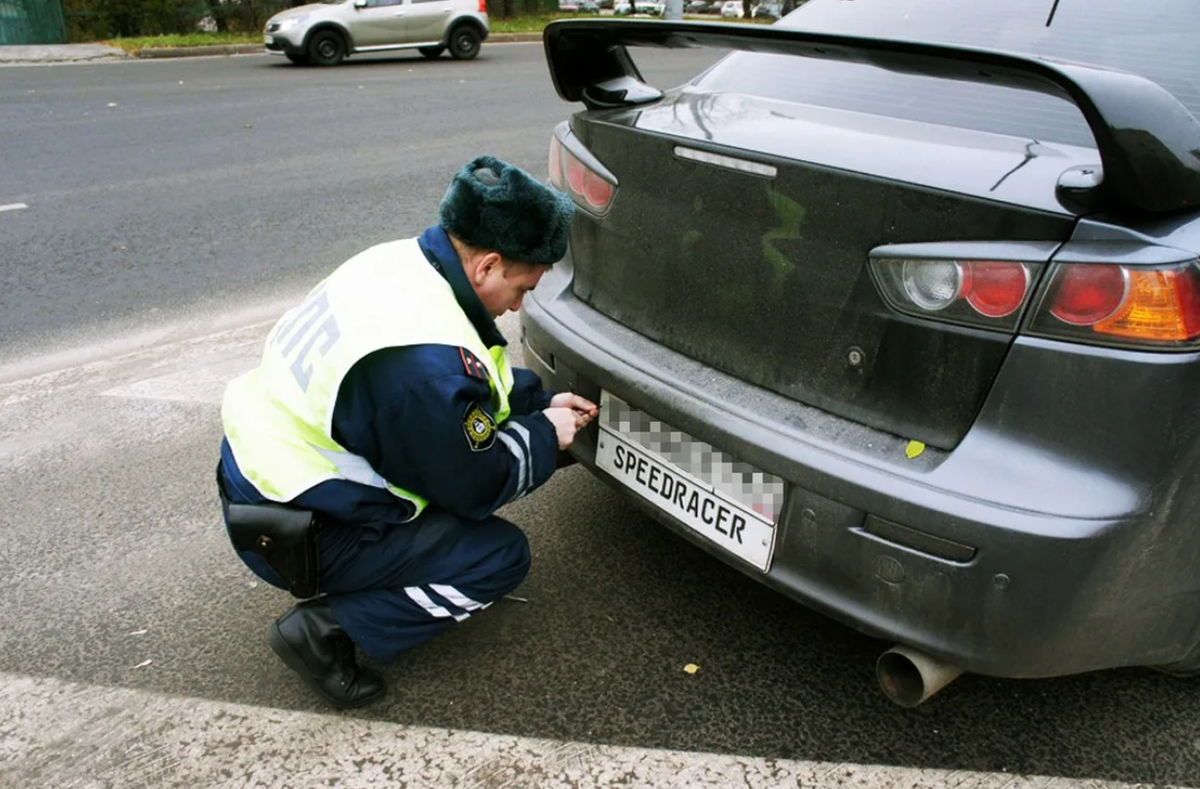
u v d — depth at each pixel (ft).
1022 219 5.42
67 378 12.46
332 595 6.88
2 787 6.50
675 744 6.86
